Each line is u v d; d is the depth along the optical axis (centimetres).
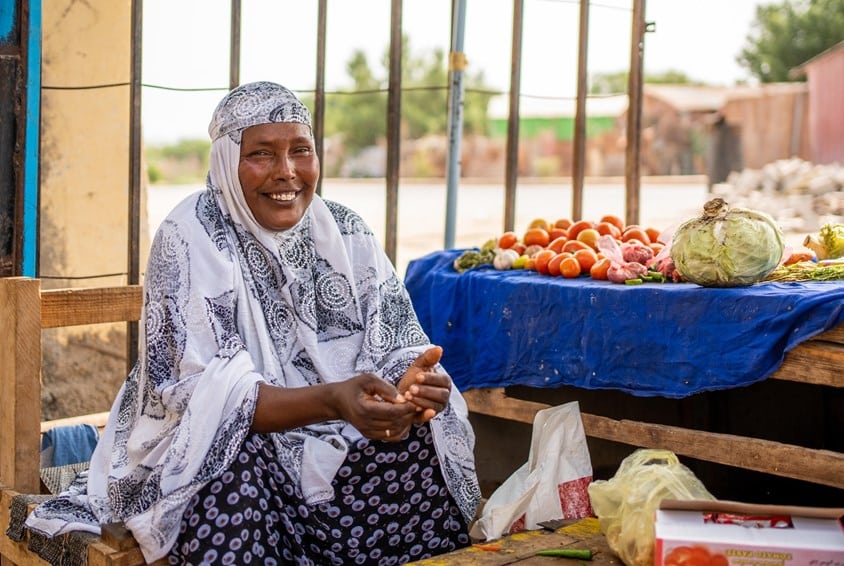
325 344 259
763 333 249
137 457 233
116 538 222
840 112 1672
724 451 260
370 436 215
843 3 2161
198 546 215
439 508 249
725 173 1847
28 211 365
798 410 341
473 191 1964
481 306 326
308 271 258
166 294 232
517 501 269
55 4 428
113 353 462
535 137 2198
